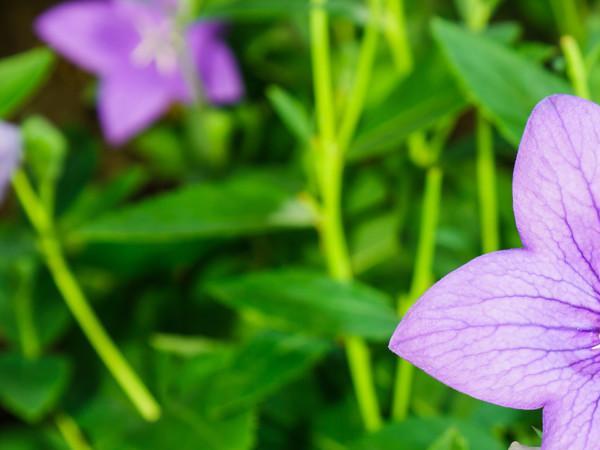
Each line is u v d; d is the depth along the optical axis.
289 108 0.30
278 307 0.28
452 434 0.24
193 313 0.36
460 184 0.36
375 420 0.29
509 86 0.26
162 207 0.29
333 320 0.28
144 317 0.36
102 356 0.33
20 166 0.32
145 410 0.32
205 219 0.30
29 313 0.33
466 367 0.20
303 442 0.32
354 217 0.36
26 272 0.33
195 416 0.29
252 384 0.28
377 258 0.36
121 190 0.34
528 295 0.21
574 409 0.21
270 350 0.29
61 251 0.34
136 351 0.35
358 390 0.30
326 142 0.30
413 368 0.31
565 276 0.21
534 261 0.21
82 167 0.35
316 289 0.28
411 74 0.29
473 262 0.20
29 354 0.33
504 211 0.35
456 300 0.20
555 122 0.21
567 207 0.21
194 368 0.30
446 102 0.29
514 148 0.30
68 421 0.33
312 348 0.29
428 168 0.32
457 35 0.26
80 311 0.32
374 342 0.32
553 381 0.21
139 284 0.36
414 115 0.29
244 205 0.30
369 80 0.36
